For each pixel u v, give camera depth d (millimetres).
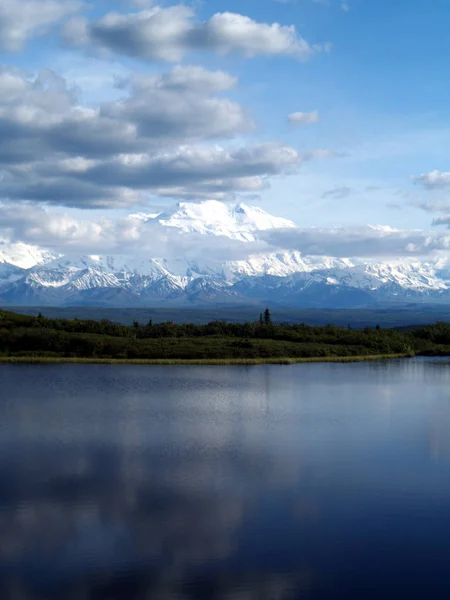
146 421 68500
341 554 34688
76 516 39750
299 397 87750
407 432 64188
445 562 33844
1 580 31906
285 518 39594
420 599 30344
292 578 32156
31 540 36344
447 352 171500
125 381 99875
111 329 153625
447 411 77250
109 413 72625
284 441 59656
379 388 98312
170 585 31406
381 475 48375
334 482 46594
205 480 47000
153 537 36812
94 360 125000
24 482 46188
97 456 53312
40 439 59188
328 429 65562
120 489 44812
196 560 33938
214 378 107000
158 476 47906
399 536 37062
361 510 40906
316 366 132375
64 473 48438
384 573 32719
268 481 46875
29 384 94188
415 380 109250
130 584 31609
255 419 70875
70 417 69688
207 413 74000
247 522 39000
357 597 30469
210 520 39188
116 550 35219
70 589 31047
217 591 30984
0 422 66438
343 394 91312
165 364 126938
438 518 39625
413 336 192000
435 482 46625
